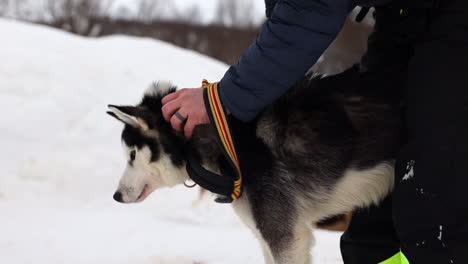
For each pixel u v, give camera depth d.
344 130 2.37
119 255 3.46
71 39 9.90
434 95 1.78
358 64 2.51
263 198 2.49
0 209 4.48
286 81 2.00
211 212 4.79
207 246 3.69
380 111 2.32
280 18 1.90
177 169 2.73
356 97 2.37
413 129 1.85
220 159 2.58
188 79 9.37
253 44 2.03
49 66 8.42
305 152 2.41
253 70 2.01
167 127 2.65
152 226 4.19
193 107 2.35
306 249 2.54
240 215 2.63
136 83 8.66
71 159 5.68
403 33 2.03
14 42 8.99
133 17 26.20
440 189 1.74
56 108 7.39
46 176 5.32
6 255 3.44
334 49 14.66
